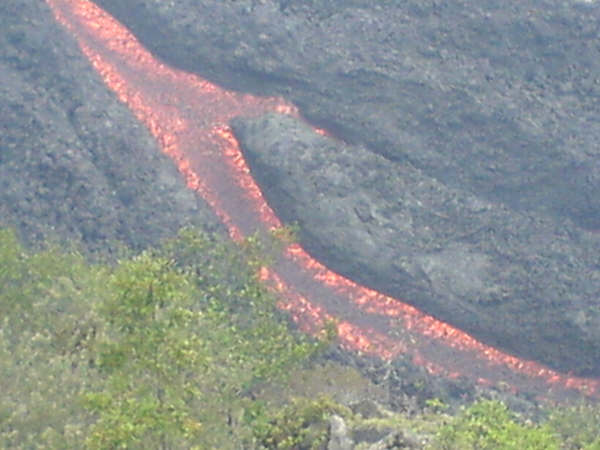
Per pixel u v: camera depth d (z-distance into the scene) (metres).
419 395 158.38
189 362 82.25
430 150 187.88
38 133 176.88
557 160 184.88
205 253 128.00
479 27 193.88
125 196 175.00
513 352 173.38
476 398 160.50
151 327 83.94
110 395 78.94
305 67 193.25
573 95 190.62
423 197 183.38
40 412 84.31
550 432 94.19
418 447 90.88
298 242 178.88
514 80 191.38
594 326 169.75
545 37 192.25
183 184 181.00
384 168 184.62
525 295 173.88
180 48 195.00
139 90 191.62
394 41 194.62
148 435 79.25
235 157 187.75
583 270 177.00
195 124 190.38
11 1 190.12
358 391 122.12
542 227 183.00
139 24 198.00
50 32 189.88
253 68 192.88
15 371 88.25
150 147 182.12
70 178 173.25
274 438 97.06
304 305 171.38
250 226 180.50
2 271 102.94
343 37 195.50
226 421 91.75
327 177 181.00
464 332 174.38
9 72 184.62
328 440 94.94
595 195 183.88
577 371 171.12
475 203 184.12
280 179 180.88
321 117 190.62
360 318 171.88
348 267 176.25
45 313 100.31
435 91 189.38
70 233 168.50
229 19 196.00
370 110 189.50
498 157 186.62
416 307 175.12
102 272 108.12
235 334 105.69
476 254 179.12
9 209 168.25
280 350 106.25
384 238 177.50
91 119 181.25
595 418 124.56
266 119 187.00
